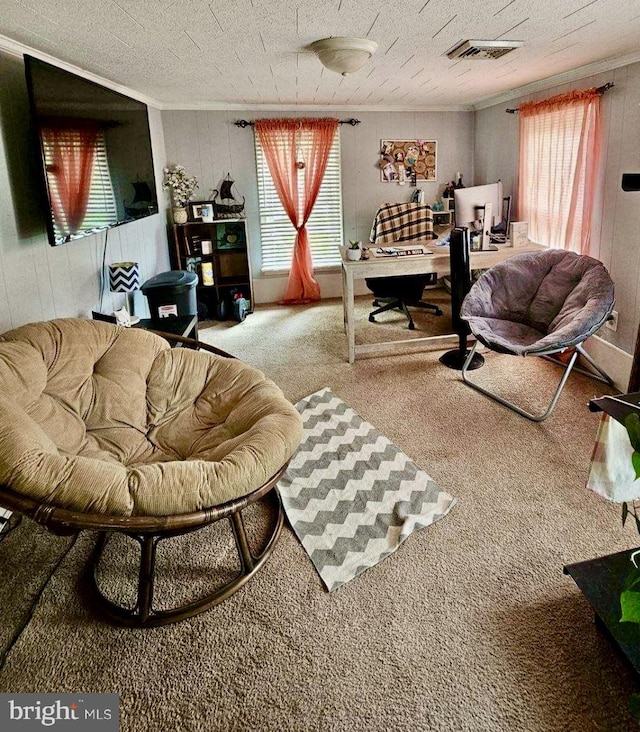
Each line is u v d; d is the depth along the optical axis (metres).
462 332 3.88
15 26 2.36
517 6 2.37
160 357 2.45
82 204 2.90
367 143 5.86
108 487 1.57
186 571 2.03
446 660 1.63
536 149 4.60
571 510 2.30
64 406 2.08
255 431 1.97
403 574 1.98
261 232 5.94
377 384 3.68
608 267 3.75
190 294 4.10
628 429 1.31
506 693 1.52
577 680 1.55
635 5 2.40
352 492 2.47
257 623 1.79
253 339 4.79
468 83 4.42
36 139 2.42
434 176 6.10
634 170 3.44
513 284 3.69
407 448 2.83
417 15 2.45
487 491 2.45
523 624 1.75
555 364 3.91
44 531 2.28
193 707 1.51
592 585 1.68
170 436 2.25
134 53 2.96
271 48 2.99
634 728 1.41
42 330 2.13
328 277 6.20
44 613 1.85
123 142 3.58
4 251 2.45
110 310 3.71
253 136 5.59
